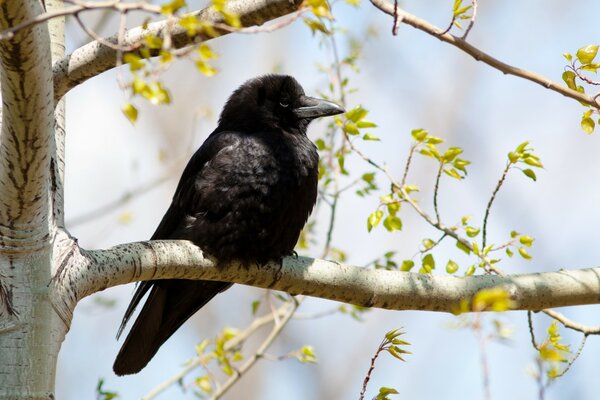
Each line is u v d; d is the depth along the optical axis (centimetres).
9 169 738
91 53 945
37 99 697
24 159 730
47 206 791
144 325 1127
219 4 646
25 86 685
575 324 1028
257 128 1248
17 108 698
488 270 1032
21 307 788
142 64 629
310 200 1189
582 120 915
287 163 1155
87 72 952
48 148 739
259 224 1109
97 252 861
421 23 892
